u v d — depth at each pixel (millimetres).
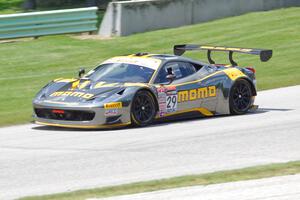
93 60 70500
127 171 30797
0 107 51156
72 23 79375
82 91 42938
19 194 26859
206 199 25219
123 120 41938
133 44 77312
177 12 86125
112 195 25922
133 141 37906
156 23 84312
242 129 41531
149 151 35188
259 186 27250
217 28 84812
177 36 81000
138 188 26938
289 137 38812
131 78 44125
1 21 73500
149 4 83250
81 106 41156
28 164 32312
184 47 51031
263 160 32906
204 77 46562
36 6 113375
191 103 45594
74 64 68812
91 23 81125
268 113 47750
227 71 47938
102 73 45094
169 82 44625
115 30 81188
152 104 43250
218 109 47250
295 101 52500
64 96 42688
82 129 42375
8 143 37875
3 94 56125
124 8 80812
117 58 46844
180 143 37281
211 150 35406
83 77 45312
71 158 33594
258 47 76688
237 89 48062
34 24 76250
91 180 29172
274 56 72812
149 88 43094
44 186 28188
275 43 78188
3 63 67562
